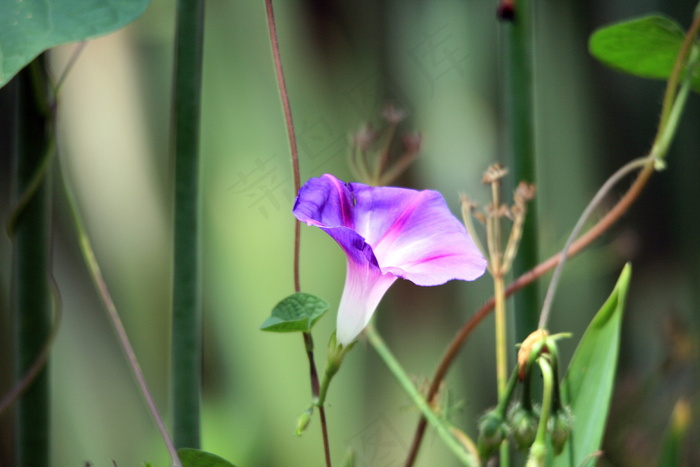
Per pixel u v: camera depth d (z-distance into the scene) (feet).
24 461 3.97
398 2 5.56
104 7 3.83
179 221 3.92
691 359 4.70
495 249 4.01
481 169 5.56
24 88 3.96
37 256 3.97
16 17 3.81
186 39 3.91
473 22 5.61
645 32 4.08
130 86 5.24
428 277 3.80
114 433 4.90
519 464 4.00
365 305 3.82
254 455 4.89
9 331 4.58
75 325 4.96
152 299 5.16
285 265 5.12
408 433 4.81
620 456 4.65
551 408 3.82
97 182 5.20
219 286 5.12
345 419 5.06
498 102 5.60
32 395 3.97
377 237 3.87
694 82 4.13
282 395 5.05
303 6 5.46
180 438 3.93
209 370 5.08
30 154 3.97
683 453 4.50
